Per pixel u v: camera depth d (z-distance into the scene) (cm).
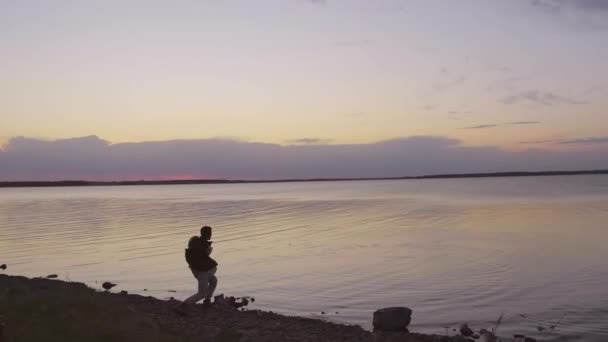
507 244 2636
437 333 1135
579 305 1377
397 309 1148
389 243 2733
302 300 1458
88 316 860
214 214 5088
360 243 2750
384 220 4188
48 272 1934
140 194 13762
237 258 2261
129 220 4397
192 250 1161
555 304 1392
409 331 1145
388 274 1844
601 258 2164
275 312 1313
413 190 13412
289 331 994
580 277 1761
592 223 3681
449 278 1759
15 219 4688
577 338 1088
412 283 1681
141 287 1648
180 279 1778
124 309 962
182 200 8794
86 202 8388
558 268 1934
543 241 2742
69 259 2245
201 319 1076
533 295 1502
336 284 1680
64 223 4150
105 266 2053
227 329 978
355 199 8381
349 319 1251
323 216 4725
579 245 2572
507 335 1118
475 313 1308
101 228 3681
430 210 5325
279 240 2919
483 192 10662
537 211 4934
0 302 903
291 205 6744
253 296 1517
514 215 4494
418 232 3247
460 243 2694
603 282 1677
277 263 2116
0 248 2641
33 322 797
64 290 1133
